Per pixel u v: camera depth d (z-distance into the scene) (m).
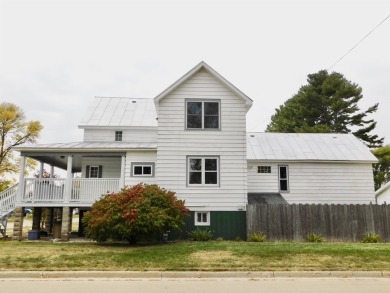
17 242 15.58
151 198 14.38
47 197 17.86
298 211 16.44
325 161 21.52
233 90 17.66
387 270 9.52
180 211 15.16
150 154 18.73
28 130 38.91
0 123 38.03
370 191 21.70
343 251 11.45
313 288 7.84
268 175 21.48
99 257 10.70
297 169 21.70
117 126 23.88
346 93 45.81
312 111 46.81
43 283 8.30
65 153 18.27
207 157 17.28
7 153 38.12
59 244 14.30
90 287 7.87
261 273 9.27
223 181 17.11
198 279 8.88
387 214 16.59
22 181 17.84
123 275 9.12
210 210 16.86
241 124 17.56
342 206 16.56
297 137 25.06
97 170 21.69
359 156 22.09
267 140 24.28
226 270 9.37
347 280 8.83
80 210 20.23
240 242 14.52
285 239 16.19
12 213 18.67
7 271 9.16
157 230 14.07
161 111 17.50
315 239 15.80
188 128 17.41
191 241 15.57
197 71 17.78
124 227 13.34
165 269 9.41
